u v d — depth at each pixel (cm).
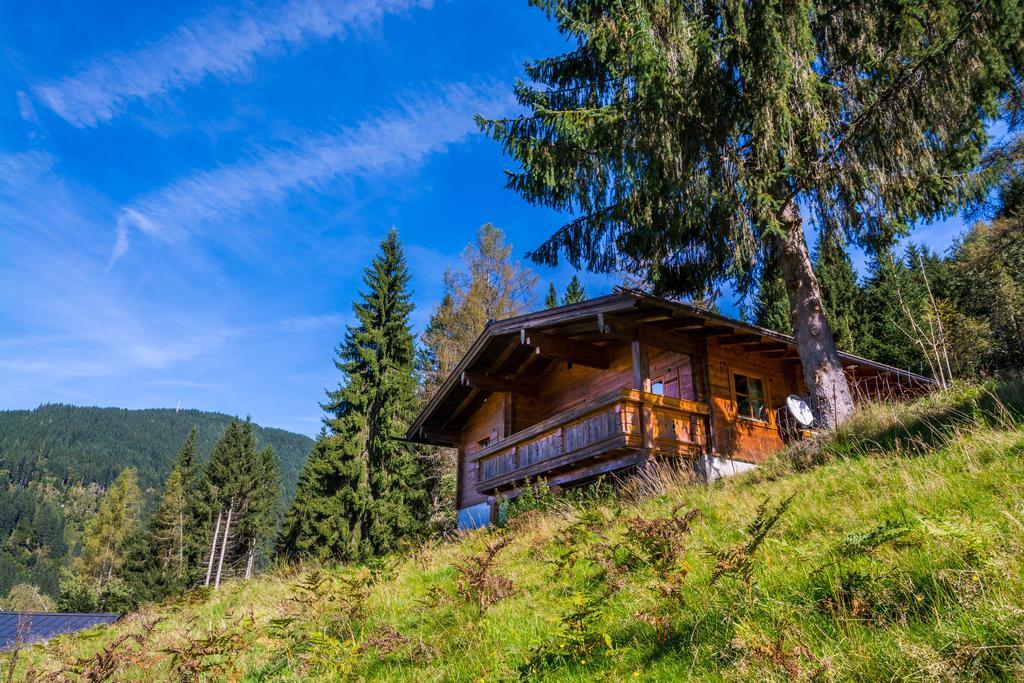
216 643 658
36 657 898
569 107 1275
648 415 1273
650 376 1498
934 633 304
